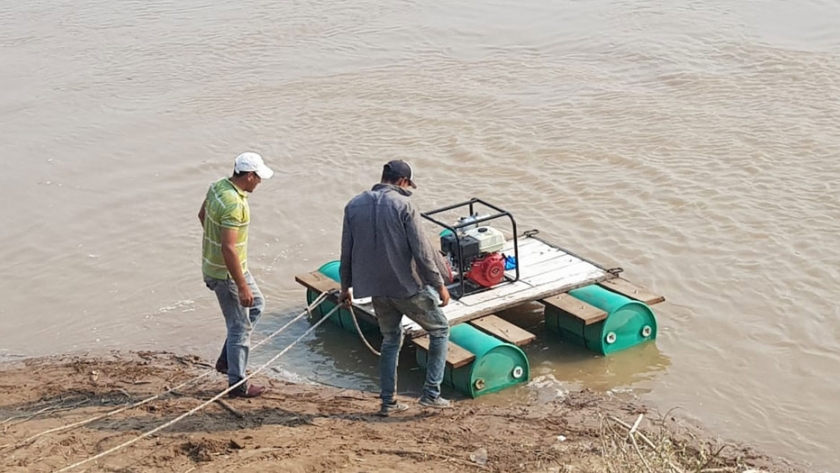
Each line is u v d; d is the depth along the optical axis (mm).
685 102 15922
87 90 19109
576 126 15297
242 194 7758
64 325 10570
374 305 7793
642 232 11836
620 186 13109
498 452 7211
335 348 9820
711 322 9875
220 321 10523
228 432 7492
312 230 12633
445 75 18359
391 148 15078
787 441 7910
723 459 7492
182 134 16406
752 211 12086
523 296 9391
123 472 6738
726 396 8633
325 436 7449
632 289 9664
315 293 10211
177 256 12164
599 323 9328
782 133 14297
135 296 11180
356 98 17500
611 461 6754
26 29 24062
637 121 15281
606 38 19453
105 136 16531
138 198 13945
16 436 7469
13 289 11508
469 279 9555
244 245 7902
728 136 14375
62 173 14977
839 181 12648
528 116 15898
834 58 17109
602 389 8820
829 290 10250
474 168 14117
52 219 13375
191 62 20516
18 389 8680
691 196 12617
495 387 8797
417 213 7504
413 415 8055
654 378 8977
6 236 12922
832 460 7645
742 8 20422
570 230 12008
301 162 14852
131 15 24734
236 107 17562
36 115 17828
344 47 20672
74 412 8016
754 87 16266
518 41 20016
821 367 9016
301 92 18094
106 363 9445
